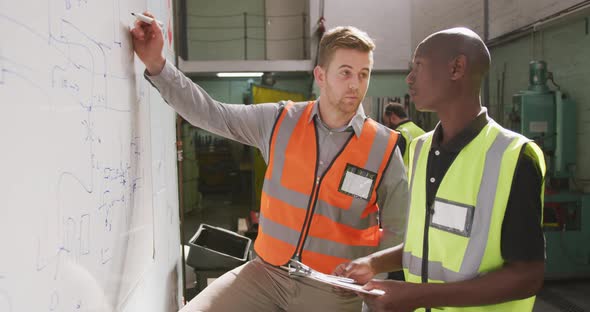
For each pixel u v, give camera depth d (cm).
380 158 140
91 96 81
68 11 71
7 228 53
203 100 133
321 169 138
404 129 328
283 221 140
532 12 473
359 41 132
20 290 55
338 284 97
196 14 912
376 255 119
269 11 909
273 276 140
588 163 401
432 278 100
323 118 142
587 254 379
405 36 796
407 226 111
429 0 719
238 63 760
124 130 102
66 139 69
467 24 611
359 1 784
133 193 109
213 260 228
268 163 147
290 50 912
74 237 72
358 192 138
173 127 192
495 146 91
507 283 85
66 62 70
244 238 261
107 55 90
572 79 423
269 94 754
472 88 95
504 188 87
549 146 398
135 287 111
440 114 99
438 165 101
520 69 507
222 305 134
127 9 106
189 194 768
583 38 409
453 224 95
